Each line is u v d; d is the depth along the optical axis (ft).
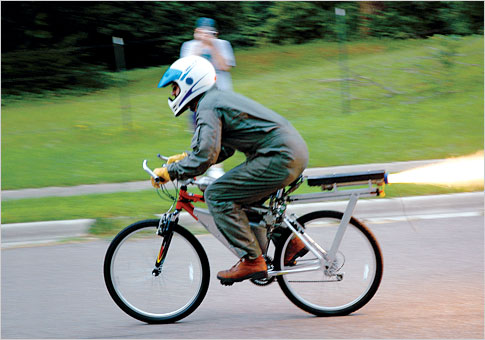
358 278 14.84
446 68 38.40
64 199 24.57
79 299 16.20
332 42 50.26
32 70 45.06
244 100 13.55
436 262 17.99
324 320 14.53
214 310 15.34
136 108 38.81
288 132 13.53
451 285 16.33
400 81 38.68
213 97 13.46
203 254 14.82
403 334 13.58
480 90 37.70
